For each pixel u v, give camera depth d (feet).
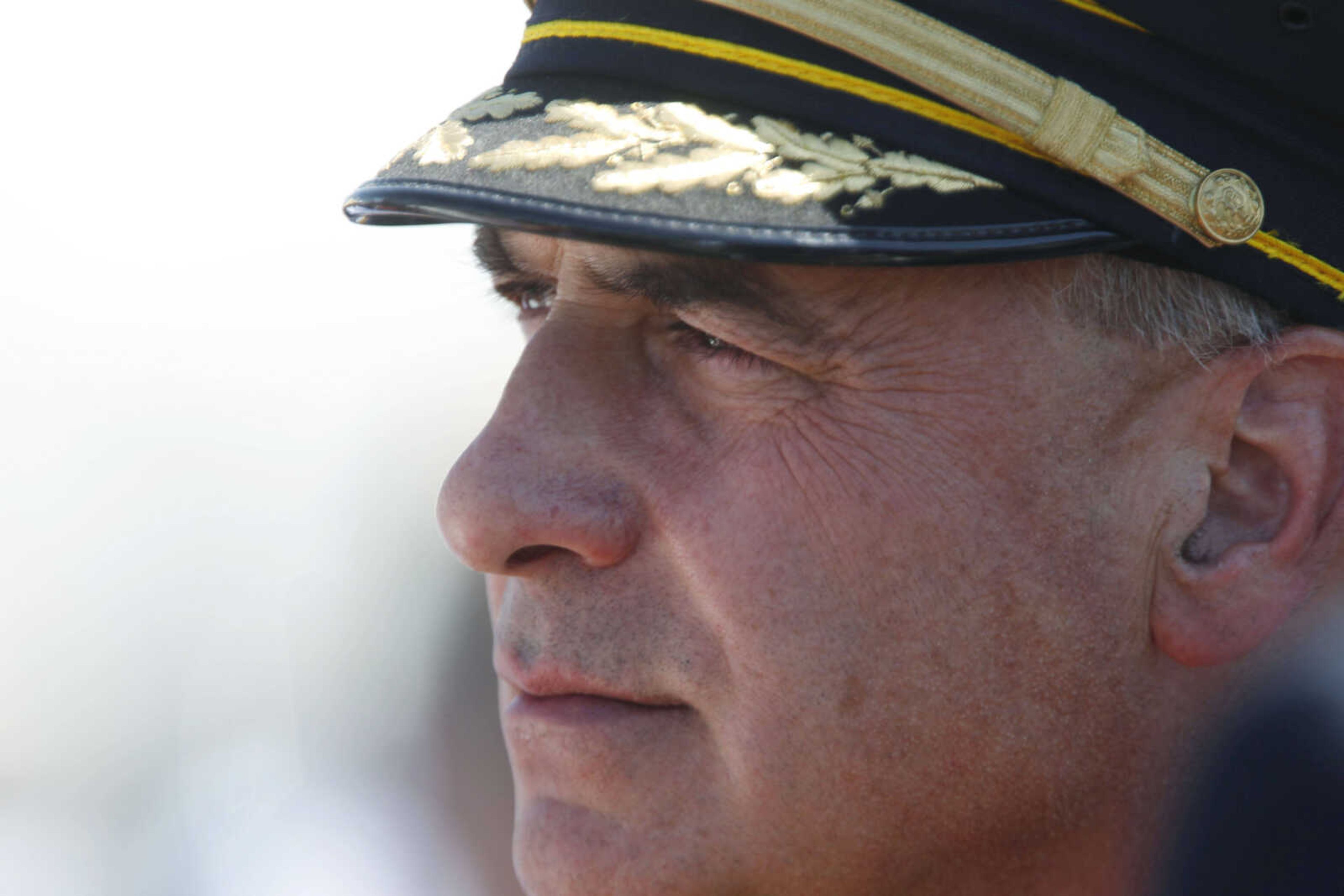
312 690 47.19
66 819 47.78
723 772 15.16
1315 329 14.89
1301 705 15.47
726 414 15.19
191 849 45.55
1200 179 14.17
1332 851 15.01
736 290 14.57
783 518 14.82
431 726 43.29
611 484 15.26
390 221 17.30
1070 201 13.96
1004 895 15.66
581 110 14.79
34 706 49.55
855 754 14.84
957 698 14.85
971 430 14.70
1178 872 15.55
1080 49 14.11
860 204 13.60
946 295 14.62
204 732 48.34
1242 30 14.23
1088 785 15.37
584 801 15.56
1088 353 14.76
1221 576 15.24
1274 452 15.29
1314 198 14.66
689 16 14.83
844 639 14.75
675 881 15.17
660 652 15.19
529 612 15.90
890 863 15.21
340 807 43.06
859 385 14.75
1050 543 14.84
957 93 13.88
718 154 13.94
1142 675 15.42
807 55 14.25
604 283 15.17
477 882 40.70
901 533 14.70
